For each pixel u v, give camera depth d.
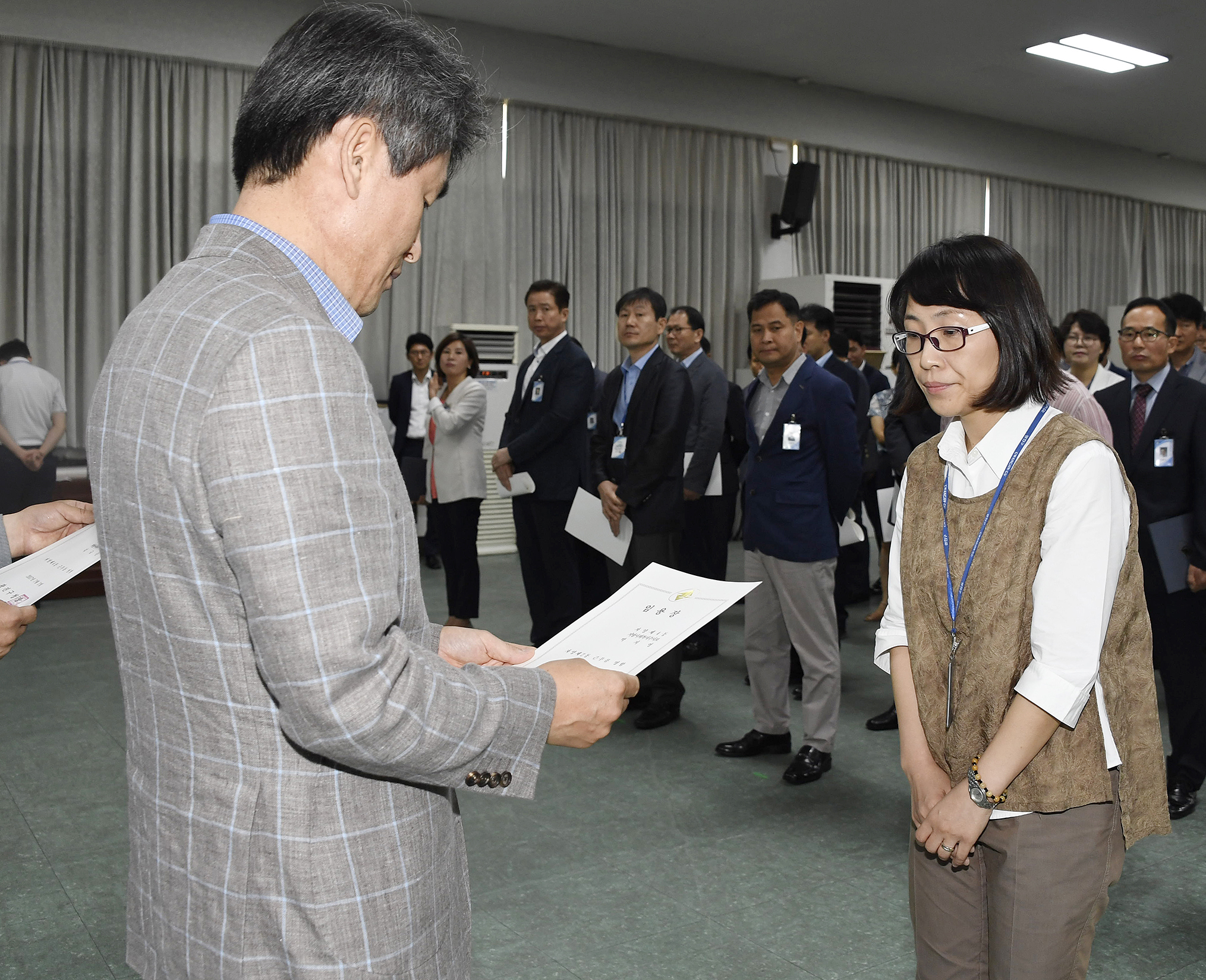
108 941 2.11
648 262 8.24
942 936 1.25
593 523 3.50
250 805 0.79
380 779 0.82
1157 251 11.15
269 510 0.70
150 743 0.86
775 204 8.78
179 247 6.55
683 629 1.03
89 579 5.74
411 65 0.85
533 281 7.75
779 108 8.62
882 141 9.15
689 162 8.36
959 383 1.18
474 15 7.17
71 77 6.20
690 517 4.59
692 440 4.37
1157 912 2.25
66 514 1.44
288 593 0.70
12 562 1.40
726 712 3.75
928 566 1.24
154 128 6.42
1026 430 1.19
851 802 2.88
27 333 6.17
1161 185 11.08
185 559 0.76
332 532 0.72
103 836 2.61
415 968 0.84
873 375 5.98
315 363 0.74
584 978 1.97
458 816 0.94
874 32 7.46
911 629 1.26
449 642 1.07
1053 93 8.87
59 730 3.45
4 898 2.29
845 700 3.89
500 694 0.82
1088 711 1.15
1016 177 9.93
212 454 0.71
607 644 1.05
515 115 7.59
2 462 5.77
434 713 0.77
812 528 2.95
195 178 6.55
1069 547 1.12
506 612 5.50
